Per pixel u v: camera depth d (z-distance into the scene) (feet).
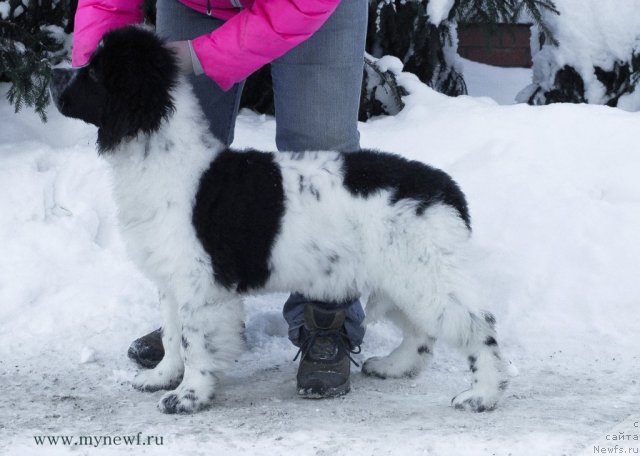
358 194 12.35
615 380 13.80
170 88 11.91
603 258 17.08
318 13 11.75
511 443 10.73
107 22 13.03
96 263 17.19
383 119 22.20
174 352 13.25
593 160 19.80
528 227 17.92
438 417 11.93
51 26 22.20
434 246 12.17
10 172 18.40
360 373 14.32
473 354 12.35
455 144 20.34
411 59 24.09
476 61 31.96
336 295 12.90
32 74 20.63
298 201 12.38
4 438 11.07
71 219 17.85
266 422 11.74
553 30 24.22
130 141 12.10
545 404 12.57
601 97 23.84
